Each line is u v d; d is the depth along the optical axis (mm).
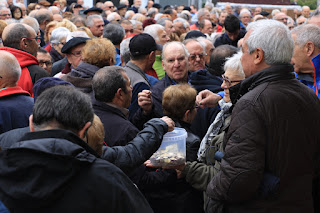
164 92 2621
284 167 1825
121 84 2363
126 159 1870
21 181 1312
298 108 1853
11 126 2670
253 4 14148
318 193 2105
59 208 1353
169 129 2074
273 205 1847
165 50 3309
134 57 3422
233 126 1863
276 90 1849
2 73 2711
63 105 1443
